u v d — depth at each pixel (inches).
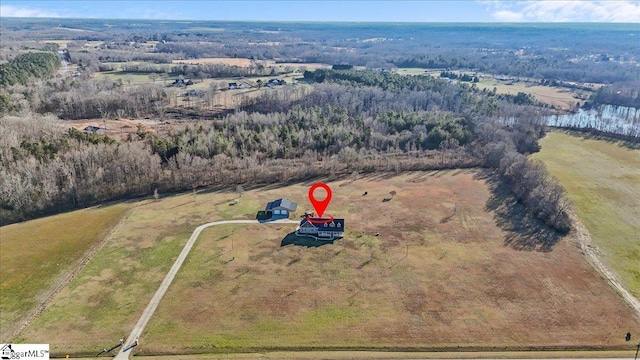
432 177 5265.8
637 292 3154.5
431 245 3747.5
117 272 3353.8
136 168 4913.9
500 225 4094.5
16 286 3193.9
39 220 4227.4
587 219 4212.6
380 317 2878.9
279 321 2847.0
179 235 3897.6
